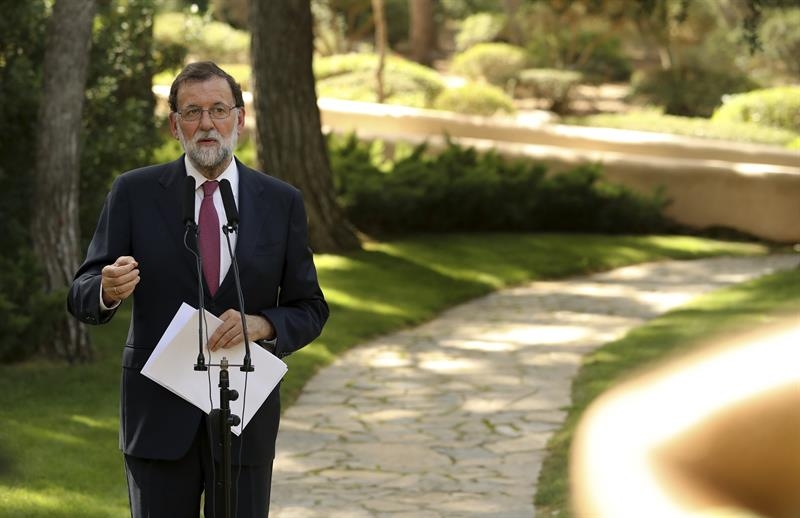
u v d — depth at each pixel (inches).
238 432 306.0
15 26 1019.9
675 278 1493.6
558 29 3257.9
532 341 1130.0
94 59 1103.6
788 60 2906.0
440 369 1018.1
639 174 1923.0
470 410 873.5
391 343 1131.9
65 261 929.5
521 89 3299.7
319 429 820.0
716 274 1518.2
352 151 1845.5
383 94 2795.3
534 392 925.8
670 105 3063.5
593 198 1813.5
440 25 4192.9
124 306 1190.9
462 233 1763.0
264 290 331.0
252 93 1533.0
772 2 1579.7
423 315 1251.2
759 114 2657.5
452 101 2787.9
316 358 1035.9
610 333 1159.0
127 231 327.6
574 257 1594.5
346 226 1566.2
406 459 741.3
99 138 1071.6
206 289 324.2
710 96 3024.1
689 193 1884.8
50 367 923.4
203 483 331.0
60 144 910.4
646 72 3218.5
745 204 1851.6
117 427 768.9
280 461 737.0
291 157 1514.5
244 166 340.8
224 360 295.0
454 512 624.7
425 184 1747.0
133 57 1171.9
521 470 712.4
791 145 2262.6
